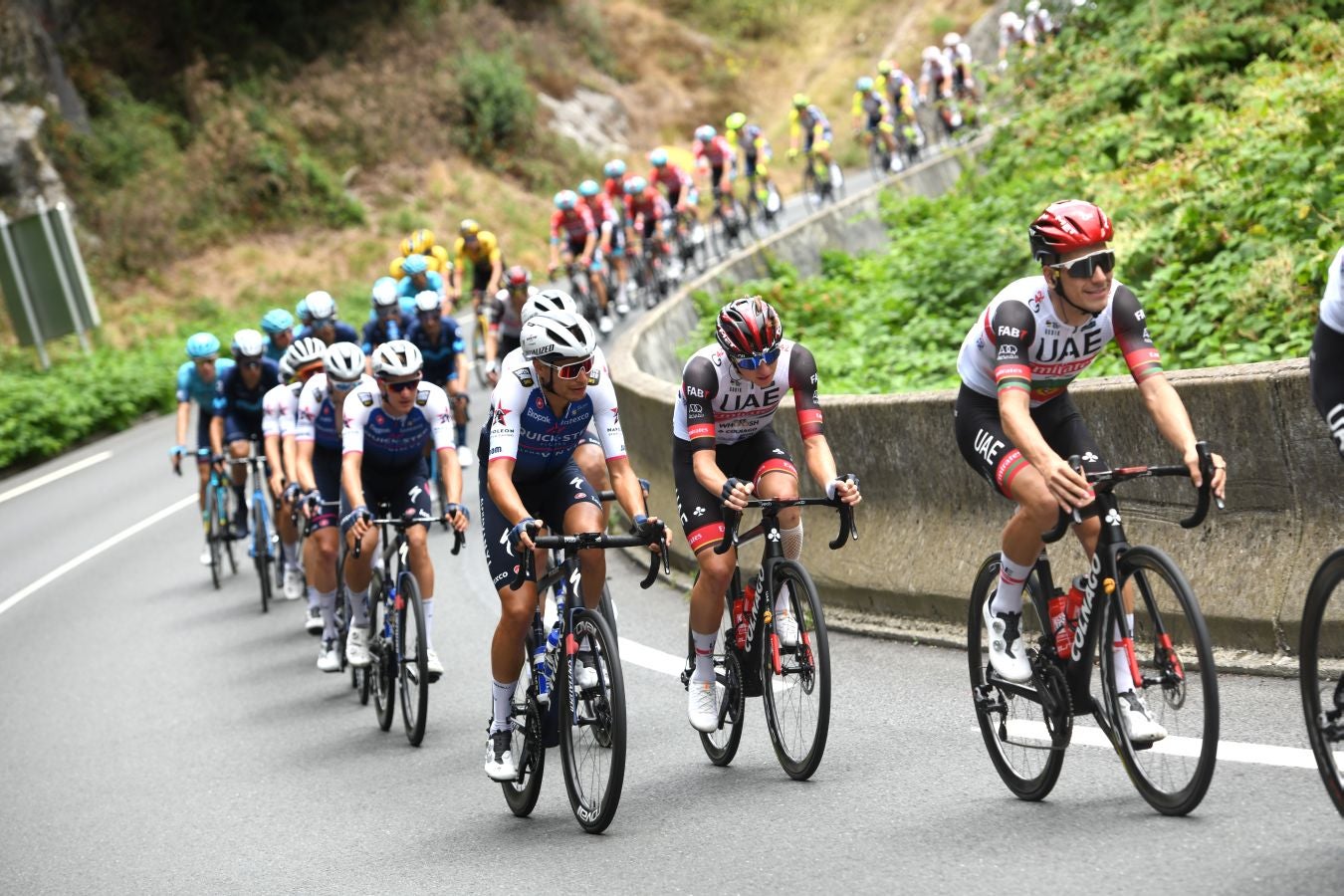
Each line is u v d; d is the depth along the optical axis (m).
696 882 8.66
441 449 13.83
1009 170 33.47
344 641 16.23
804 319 31.62
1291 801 8.14
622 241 43.31
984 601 9.82
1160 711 8.41
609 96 92.62
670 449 20.02
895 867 8.30
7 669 19.38
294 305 64.81
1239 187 21.23
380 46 83.56
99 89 74.31
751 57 101.38
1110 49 30.91
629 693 13.80
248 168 72.69
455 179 77.88
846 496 10.07
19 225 49.19
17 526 32.03
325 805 11.86
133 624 21.27
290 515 20.61
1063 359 9.09
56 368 48.59
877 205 47.12
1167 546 11.77
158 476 35.59
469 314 56.25
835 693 12.57
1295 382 10.73
